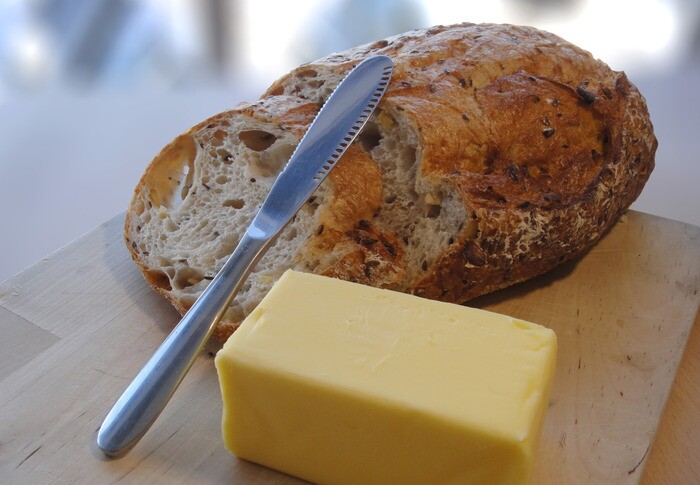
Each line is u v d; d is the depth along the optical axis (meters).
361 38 0.72
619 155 0.45
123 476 0.34
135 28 0.73
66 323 0.41
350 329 0.33
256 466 0.35
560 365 0.40
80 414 0.36
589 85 0.48
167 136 0.65
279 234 0.39
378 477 0.33
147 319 0.42
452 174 0.41
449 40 0.46
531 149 0.44
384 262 0.41
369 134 0.44
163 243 0.44
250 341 0.33
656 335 0.41
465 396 0.31
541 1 0.72
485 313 0.34
